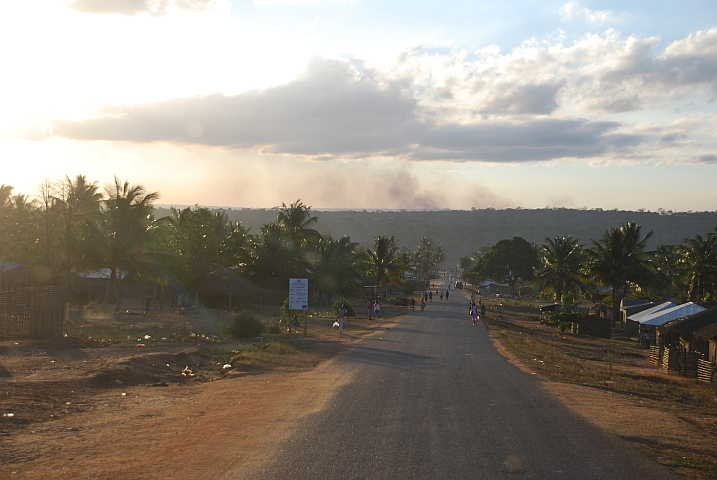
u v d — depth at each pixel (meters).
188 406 11.14
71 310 39.03
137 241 41.97
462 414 10.38
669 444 8.83
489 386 13.95
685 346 28.53
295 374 15.54
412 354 21.27
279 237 62.16
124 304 48.16
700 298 58.03
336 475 6.65
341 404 11.15
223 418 9.93
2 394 11.34
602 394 14.08
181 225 52.97
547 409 11.20
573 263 70.50
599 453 7.97
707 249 58.31
